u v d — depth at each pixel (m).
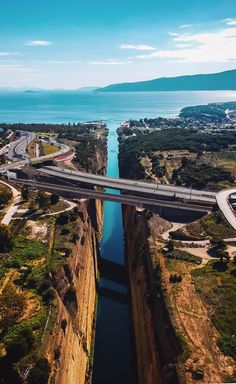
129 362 118.31
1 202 167.88
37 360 81.38
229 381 80.88
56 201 172.38
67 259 124.25
